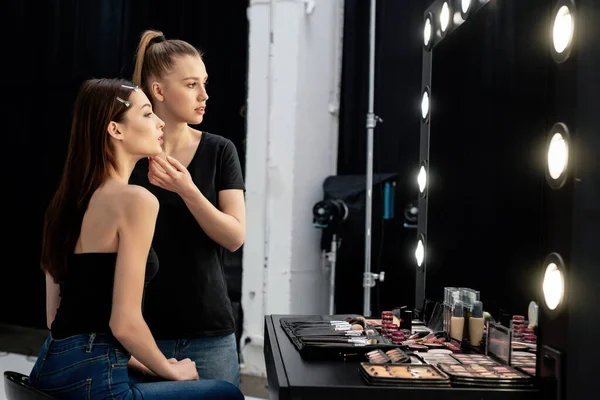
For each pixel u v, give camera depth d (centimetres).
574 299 133
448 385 141
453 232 221
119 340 151
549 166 144
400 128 426
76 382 150
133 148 165
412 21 423
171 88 197
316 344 167
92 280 153
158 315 192
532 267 166
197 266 194
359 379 144
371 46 380
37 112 564
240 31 470
